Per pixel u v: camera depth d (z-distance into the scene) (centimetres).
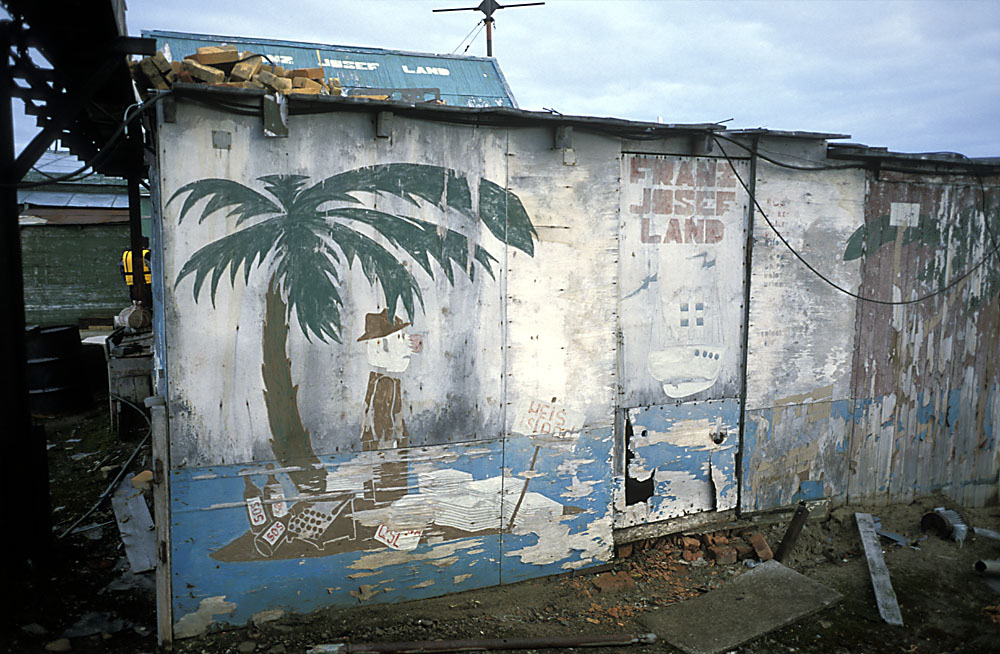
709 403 519
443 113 402
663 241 489
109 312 1368
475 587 449
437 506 431
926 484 621
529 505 457
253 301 376
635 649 394
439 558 436
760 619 424
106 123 538
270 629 392
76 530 518
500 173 428
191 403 369
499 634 401
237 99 360
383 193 400
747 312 523
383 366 409
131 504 545
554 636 399
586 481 473
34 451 444
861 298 567
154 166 518
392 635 394
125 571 457
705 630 411
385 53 1156
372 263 401
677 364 504
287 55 1088
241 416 380
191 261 361
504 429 445
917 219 582
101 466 676
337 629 397
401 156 402
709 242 505
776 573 480
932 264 595
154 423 361
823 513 570
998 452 652
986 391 639
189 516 375
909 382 599
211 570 382
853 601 454
